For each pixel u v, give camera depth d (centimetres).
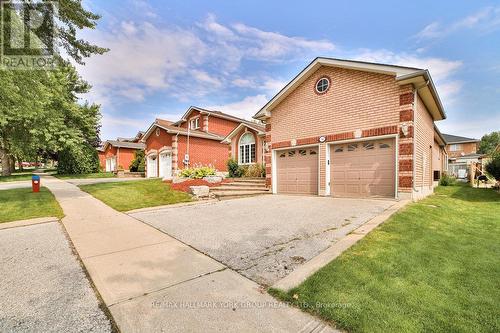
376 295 268
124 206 842
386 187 898
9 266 367
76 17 740
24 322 236
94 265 368
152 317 242
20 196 987
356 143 980
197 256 401
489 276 312
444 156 2316
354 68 952
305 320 236
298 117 1154
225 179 1410
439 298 263
